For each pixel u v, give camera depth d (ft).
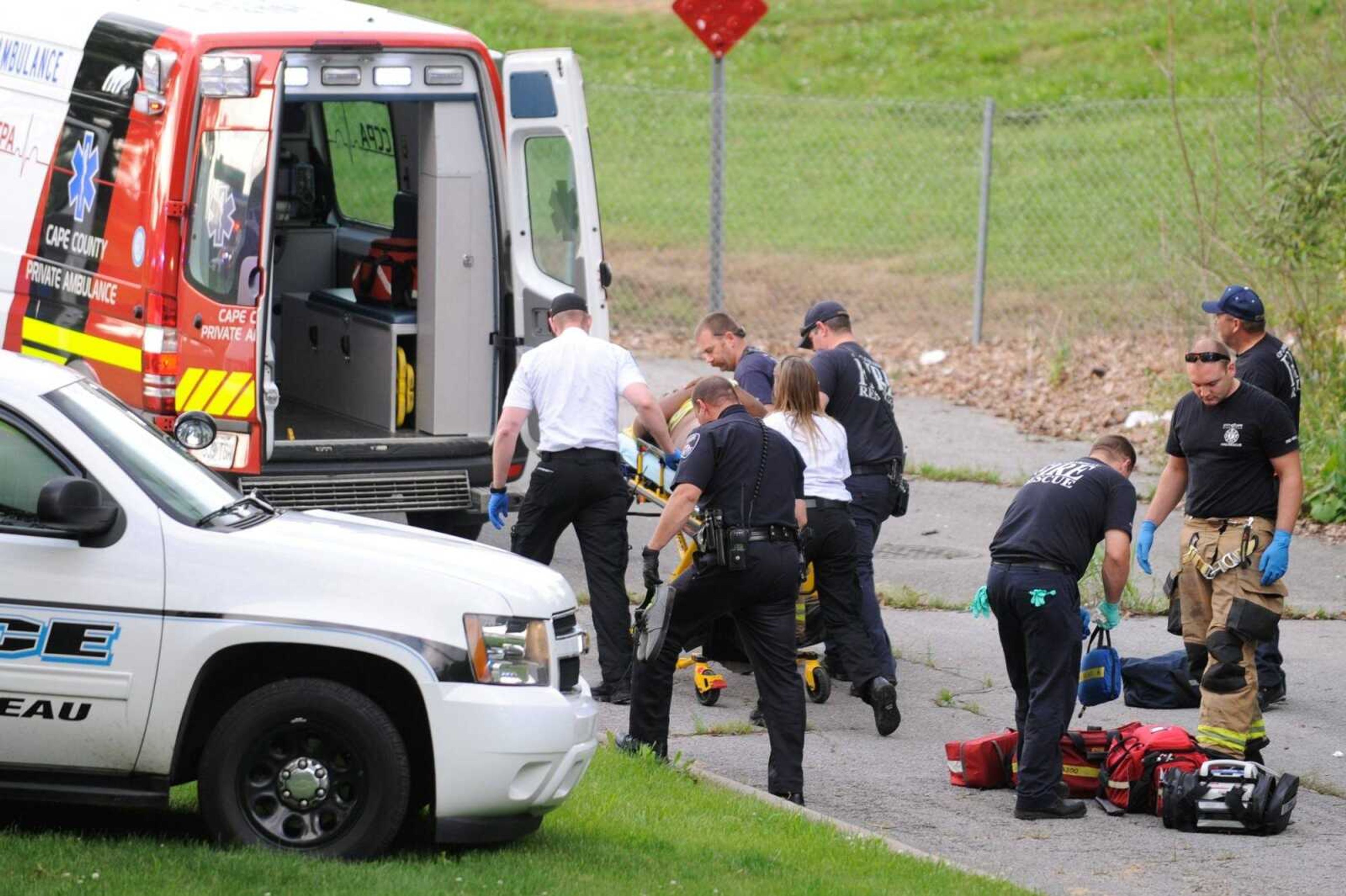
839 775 99.86
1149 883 83.30
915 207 291.38
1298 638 132.57
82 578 70.79
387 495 124.57
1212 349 101.96
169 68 114.21
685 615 93.20
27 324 126.11
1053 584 92.27
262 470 118.52
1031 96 344.90
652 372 217.36
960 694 116.47
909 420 199.21
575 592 136.15
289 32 117.08
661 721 95.61
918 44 389.19
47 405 73.41
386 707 74.69
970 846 88.48
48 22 128.98
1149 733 96.43
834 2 424.46
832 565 107.76
